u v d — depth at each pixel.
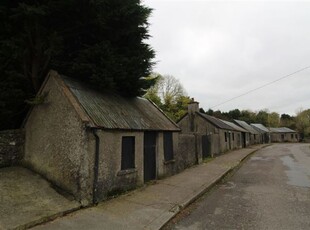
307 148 34.88
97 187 7.69
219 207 7.89
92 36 10.32
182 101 45.31
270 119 86.12
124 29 10.30
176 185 10.37
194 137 17.02
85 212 6.89
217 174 13.07
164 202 8.00
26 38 8.89
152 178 11.08
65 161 7.91
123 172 8.88
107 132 8.26
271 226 6.19
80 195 7.32
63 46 9.39
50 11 8.87
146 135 10.78
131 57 10.84
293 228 6.04
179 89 47.50
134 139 9.74
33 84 9.84
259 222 6.47
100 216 6.63
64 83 8.55
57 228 5.77
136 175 9.67
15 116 10.13
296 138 72.88
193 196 8.76
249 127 53.69
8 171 8.63
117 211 7.07
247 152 27.80
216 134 24.69
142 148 10.16
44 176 8.52
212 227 6.20
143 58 11.20
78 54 9.88
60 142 8.16
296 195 9.13
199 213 7.34
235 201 8.52
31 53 9.61
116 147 8.66
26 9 8.00
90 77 9.37
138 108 11.90
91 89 9.86
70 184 7.65
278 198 8.76
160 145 11.71
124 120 9.43
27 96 9.62
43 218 6.09
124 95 12.05
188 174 13.01
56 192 7.75
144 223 6.28
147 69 11.75
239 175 13.66
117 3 9.42
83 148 7.47
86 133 7.50
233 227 6.17
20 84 9.66
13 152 9.35
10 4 8.75
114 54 10.21
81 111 7.82
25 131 9.73
